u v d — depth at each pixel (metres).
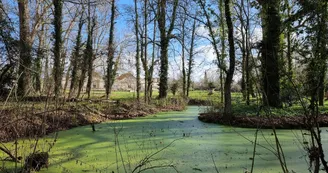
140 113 14.33
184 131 9.43
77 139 7.98
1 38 7.37
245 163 5.50
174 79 26.20
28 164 4.38
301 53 2.95
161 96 20.81
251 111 12.39
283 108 10.77
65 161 5.70
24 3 13.91
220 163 5.52
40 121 6.62
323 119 9.98
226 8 10.98
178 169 5.12
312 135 2.71
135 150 6.69
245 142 7.57
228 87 11.37
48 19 16.59
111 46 19.80
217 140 7.86
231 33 11.13
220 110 13.00
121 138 8.20
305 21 2.92
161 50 20.80
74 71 10.11
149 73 19.50
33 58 9.31
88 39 20.38
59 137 8.09
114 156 6.12
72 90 10.65
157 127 10.33
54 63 6.30
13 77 6.97
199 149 6.76
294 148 6.70
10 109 5.24
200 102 23.33
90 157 6.04
